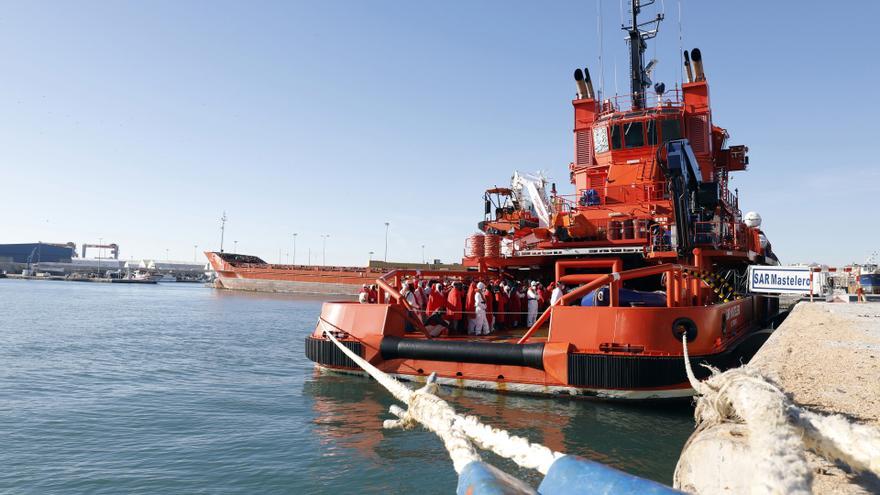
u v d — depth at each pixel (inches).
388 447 329.7
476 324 556.4
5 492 266.7
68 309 1776.6
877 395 193.0
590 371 404.8
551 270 730.2
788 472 76.5
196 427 383.6
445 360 457.1
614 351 409.4
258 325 1272.1
